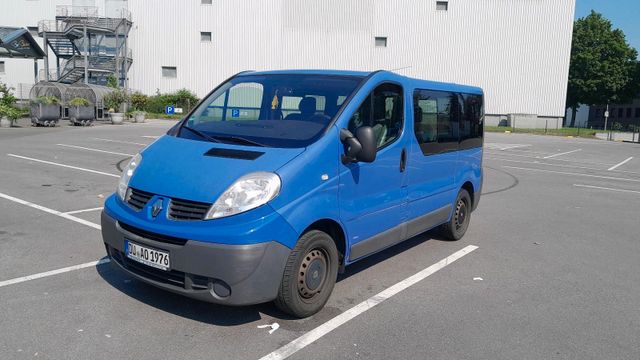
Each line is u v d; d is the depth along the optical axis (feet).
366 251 15.93
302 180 13.05
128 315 13.58
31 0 142.10
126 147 53.57
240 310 14.19
